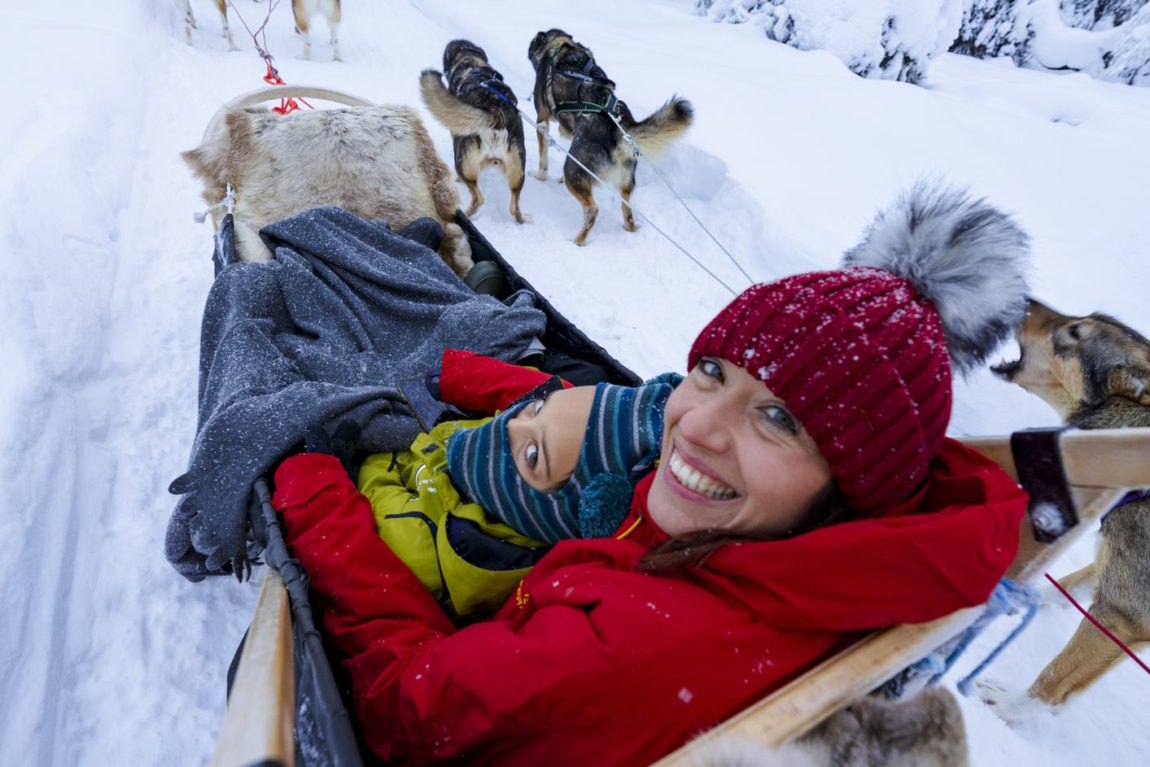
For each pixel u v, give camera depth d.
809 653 0.82
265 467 1.55
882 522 0.76
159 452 2.33
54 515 1.92
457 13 7.93
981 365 0.93
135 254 3.31
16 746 1.46
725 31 7.57
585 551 1.04
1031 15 8.70
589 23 7.70
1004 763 1.85
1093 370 2.18
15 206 2.91
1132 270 3.73
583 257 4.03
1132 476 0.81
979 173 4.68
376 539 1.34
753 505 0.85
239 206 2.62
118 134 4.19
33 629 1.65
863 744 0.86
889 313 0.82
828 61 6.58
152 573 1.92
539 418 1.31
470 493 1.38
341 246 2.27
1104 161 4.87
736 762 0.67
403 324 2.19
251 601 1.91
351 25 7.95
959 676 2.09
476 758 0.96
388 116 2.88
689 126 4.04
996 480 0.82
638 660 0.79
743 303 0.89
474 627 1.02
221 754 0.62
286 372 1.86
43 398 2.21
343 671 1.18
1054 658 2.08
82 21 5.62
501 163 4.18
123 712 1.62
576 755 0.83
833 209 4.13
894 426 0.78
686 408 0.93
